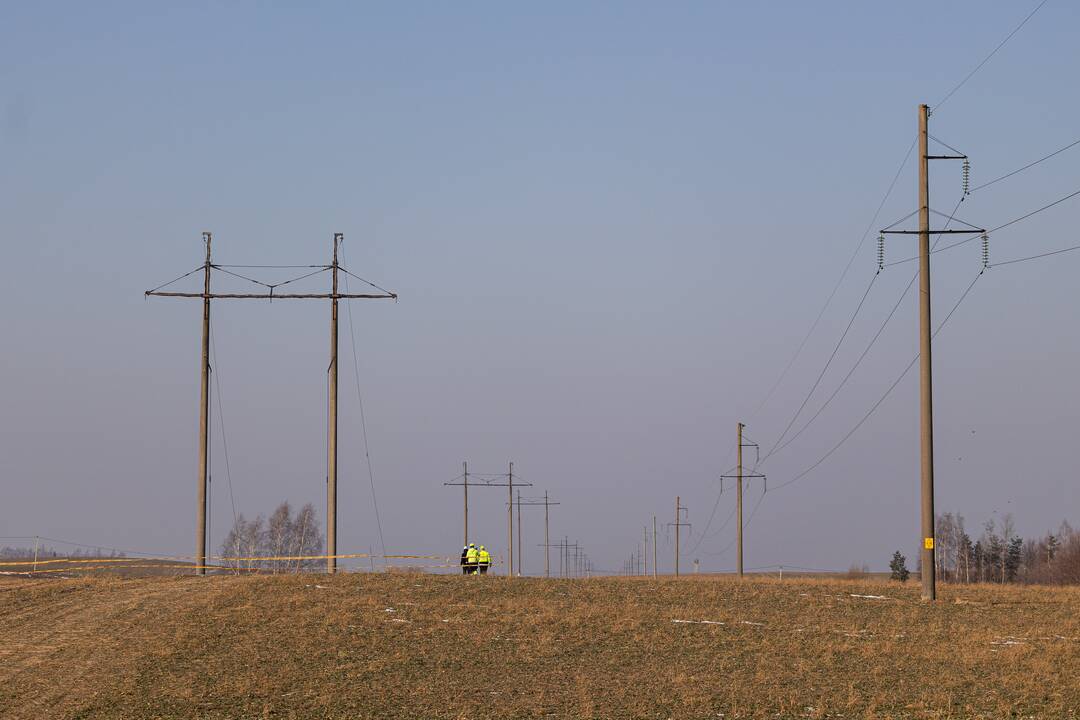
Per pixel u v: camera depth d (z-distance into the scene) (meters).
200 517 61.44
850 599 52.66
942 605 50.19
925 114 53.12
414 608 47.09
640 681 34.53
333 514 60.75
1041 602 51.69
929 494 51.84
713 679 34.72
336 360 62.22
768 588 57.16
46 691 32.41
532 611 46.94
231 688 32.75
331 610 46.12
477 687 33.62
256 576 58.22
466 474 126.19
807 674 35.34
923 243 52.62
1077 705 30.75
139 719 29.61
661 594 53.78
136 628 41.69
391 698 32.09
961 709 30.39
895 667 36.38
